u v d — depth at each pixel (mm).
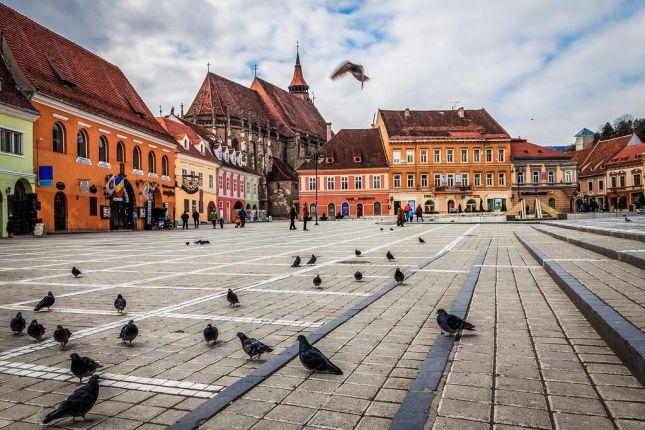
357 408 3504
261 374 4188
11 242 26000
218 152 75625
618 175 92125
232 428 3205
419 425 3037
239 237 29969
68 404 3418
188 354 5129
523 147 88062
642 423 2979
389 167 83750
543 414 3160
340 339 5344
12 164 31516
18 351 5383
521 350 4559
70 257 16797
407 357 4668
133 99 51344
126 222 45125
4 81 32156
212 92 92375
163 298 8414
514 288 8125
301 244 22188
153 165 50688
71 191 37188
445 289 8602
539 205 55438
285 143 107438
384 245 20328
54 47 41531
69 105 36594
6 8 37656
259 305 7648
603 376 3791
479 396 3486
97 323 6621
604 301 5719
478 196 84000
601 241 13766
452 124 86625
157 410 3717
